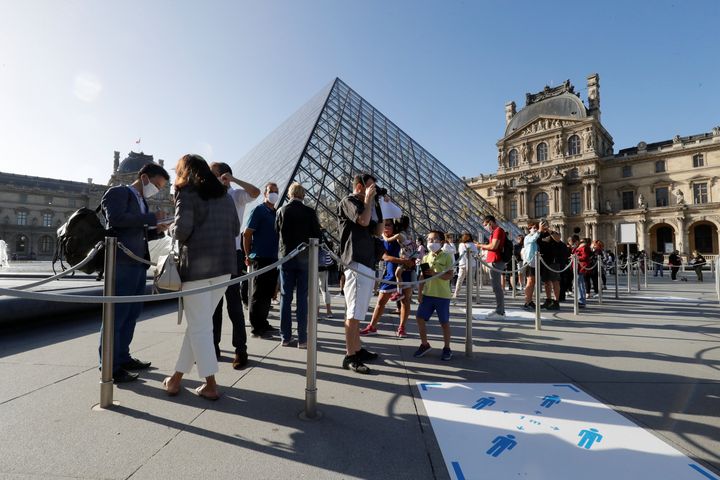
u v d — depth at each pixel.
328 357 4.48
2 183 75.62
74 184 84.06
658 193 57.97
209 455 2.23
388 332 6.12
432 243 4.65
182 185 3.27
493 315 7.71
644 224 56.59
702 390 3.38
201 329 3.16
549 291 9.04
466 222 23.28
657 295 13.05
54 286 7.49
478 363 4.28
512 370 4.00
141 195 4.07
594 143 60.16
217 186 3.35
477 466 2.14
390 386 3.48
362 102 30.56
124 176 83.00
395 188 21.08
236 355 4.01
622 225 13.24
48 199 79.44
